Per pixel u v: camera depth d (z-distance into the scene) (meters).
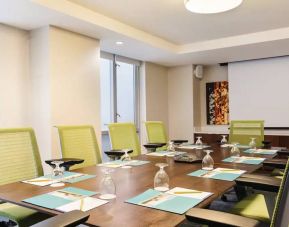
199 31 4.19
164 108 6.19
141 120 5.69
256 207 1.57
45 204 1.16
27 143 1.90
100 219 0.98
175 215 1.02
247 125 3.74
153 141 3.50
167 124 6.25
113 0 3.08
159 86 6.06
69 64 3.64
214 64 6.09
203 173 1.72
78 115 3.76
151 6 3.25
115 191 1.32
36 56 3.54
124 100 5.42
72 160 1.91
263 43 4.28
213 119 6.14
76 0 3.07
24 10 2.91
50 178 1.63
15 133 1.85
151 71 5.84
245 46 4.46
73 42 3.70
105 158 4.12
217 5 2.64
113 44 4.33
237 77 5.65
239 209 1.55
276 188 1.40
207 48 4.71
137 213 1.04
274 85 5.26
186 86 6.07
